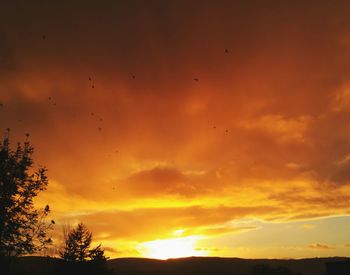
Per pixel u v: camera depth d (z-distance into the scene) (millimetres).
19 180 24297
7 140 25250
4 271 23406
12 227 23078
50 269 42250
